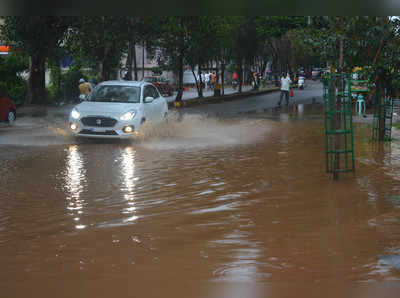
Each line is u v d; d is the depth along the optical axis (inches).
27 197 305.0
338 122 374.0
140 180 353.7
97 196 306.5
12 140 581.0
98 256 204.1
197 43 1338.6
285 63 2888.8
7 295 167.2
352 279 177.9
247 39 1849.2
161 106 668.7
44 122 808.9
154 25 1221.1
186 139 584.4
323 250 208.4
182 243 219.3
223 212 269.0
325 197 299.4
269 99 1632.6
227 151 488.4
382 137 542.3
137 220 254.8
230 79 2999.5
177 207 280.1
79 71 1456.7
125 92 618.8
